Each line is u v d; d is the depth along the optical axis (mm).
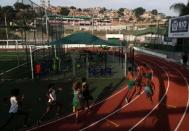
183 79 26562
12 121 13609
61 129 12867
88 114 15133
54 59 28109
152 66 36062
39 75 25250
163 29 67688
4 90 20188
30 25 32000
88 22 119562
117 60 40844
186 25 43500
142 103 17469
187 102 17969
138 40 82562
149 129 13109
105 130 12867
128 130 12945
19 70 28891
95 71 26125
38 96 18500
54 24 38375
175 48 50781
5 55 45375
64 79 24578
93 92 20234
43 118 14211
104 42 26016
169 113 15578
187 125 13711
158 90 21375
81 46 63969
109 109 16125
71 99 18109
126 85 22500
